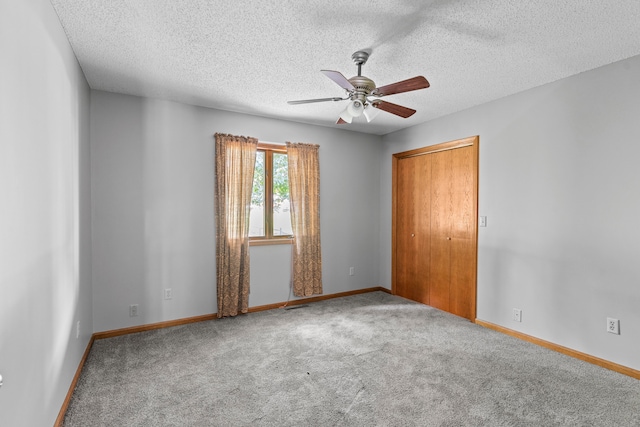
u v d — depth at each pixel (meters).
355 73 2.84
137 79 2.95
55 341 1.84
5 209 1.22
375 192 5.05
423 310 4.09
